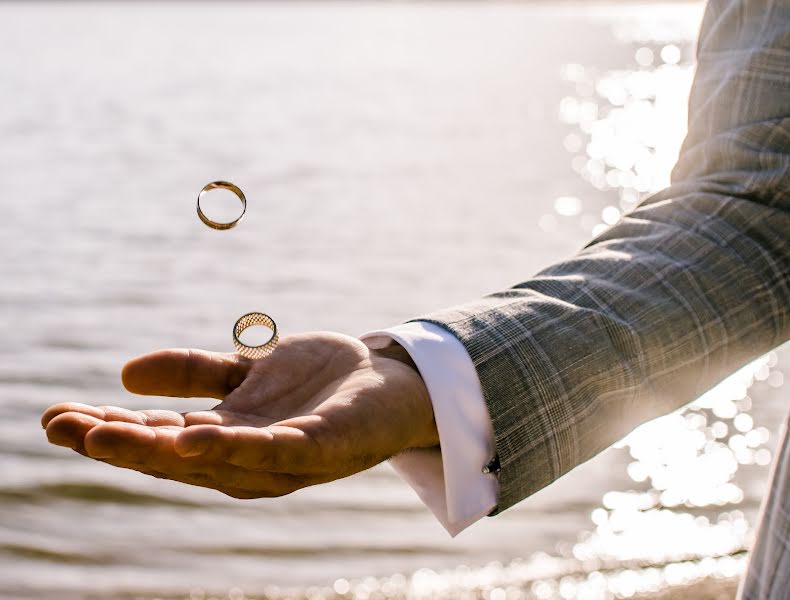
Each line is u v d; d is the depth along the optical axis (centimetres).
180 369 118
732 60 135
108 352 906
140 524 626
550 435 121
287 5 17100
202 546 596
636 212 142
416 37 7688
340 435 103
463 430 119
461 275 1224
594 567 573
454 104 3372
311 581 565
